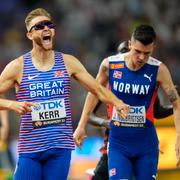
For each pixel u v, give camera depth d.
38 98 14.98
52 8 49.78
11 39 47.25
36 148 14.95
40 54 15.08
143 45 15.40
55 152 14.95
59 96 15.06
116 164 16.19
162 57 47.25
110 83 16.38
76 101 40.44
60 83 15.05
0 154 29.16
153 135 16.53
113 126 16.42
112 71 16.30
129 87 16.16
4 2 49.19
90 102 16.89
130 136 16.31
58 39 47.25
